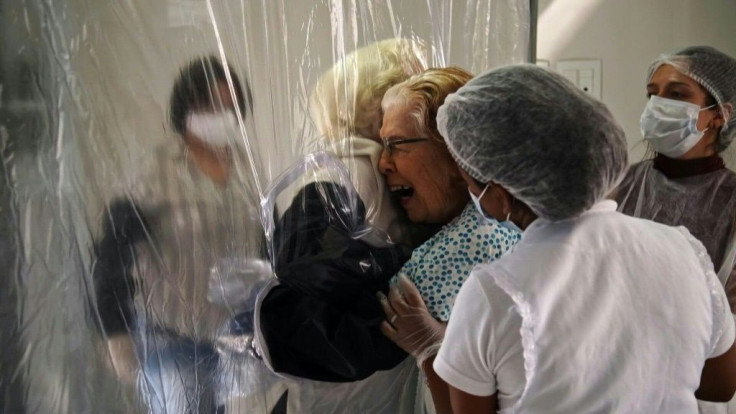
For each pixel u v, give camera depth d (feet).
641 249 2.20
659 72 4.62
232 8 2.52
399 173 2.87
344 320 2.56
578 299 2.07
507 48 3.81
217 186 2.50
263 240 2.63
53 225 2.25
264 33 2.64
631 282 2.13
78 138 2.26
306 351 2.56
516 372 2.12
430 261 2.70
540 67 2.33
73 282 2.30
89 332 2.34
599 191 2.17
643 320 2.10
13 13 2.12
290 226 2.64
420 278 2.69
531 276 2.07
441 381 2.64
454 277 2.68
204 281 2.52
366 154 2.91
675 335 2.14
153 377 2.44
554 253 2.13
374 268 2.60
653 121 4.57
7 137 2.15
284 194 2.67
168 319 2.46
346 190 2.77
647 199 4.75
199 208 2.48
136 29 2.30
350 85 2.93
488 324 2.10
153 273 2.42
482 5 3.63
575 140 2.10
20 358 2.24
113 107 2.30
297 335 2.56
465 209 2.86
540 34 6.57
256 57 2.62
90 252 2.31
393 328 2.62
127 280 2.37
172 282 2.45
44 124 2.20
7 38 2.12
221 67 2.46
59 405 2.31
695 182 4.54
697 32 6.73
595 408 2.06
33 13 2.15
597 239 2.19
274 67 2.68
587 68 6.68
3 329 2.22
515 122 2.15
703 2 6.66
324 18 2.81
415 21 3.24
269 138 2.70
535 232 2.27
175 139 2.40
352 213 2.77
